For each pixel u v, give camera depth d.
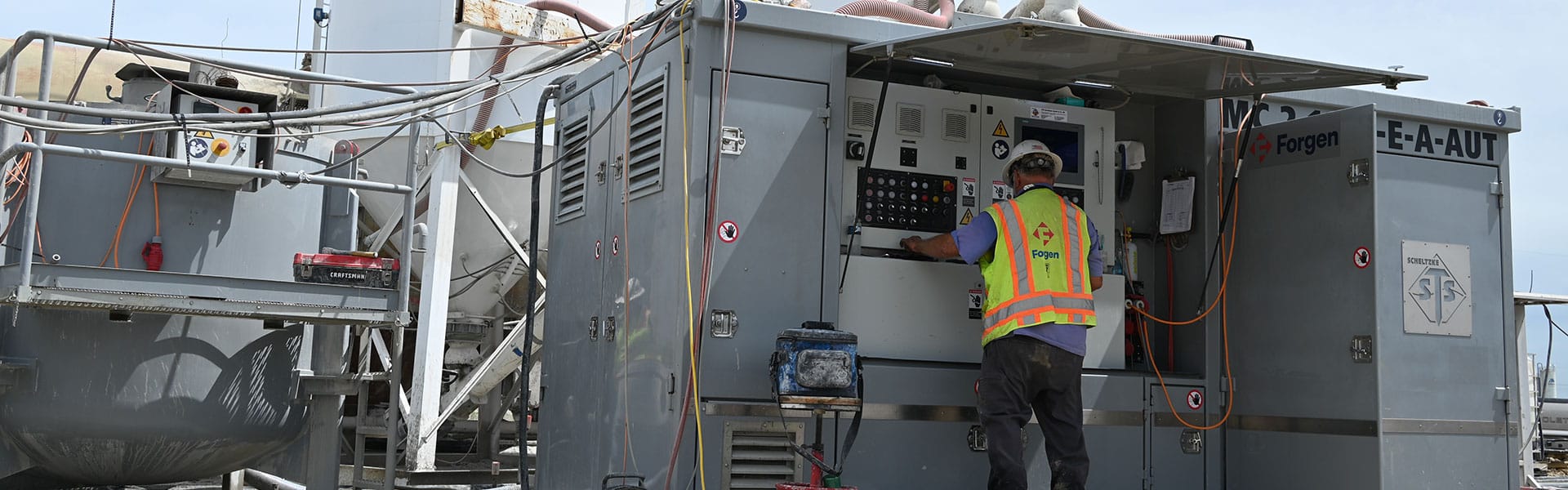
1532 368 10.40
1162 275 6.20
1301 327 5.66
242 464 6.03
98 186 5.60
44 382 5.46
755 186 4.85
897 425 5.13
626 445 5.15
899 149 5.43
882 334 5.31
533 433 10.37
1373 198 5.39
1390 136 5.78
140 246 5.62
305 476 6.06
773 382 4.57
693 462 4.70
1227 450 5.91
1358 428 5.38
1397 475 5.54
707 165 4.77
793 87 4.95
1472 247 5.91
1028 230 4.94
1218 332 5.95
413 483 7.63
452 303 9.09
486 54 8.41
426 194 8.55
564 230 6.33
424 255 8.66
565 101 6.46
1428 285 5.75
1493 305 5.94
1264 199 5.91
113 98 5.84
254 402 5.83
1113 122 5.84
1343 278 5.50
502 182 8.59
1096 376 5.58
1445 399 5.72
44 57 5.09
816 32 4.98
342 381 5.87
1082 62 5.10
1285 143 5.83
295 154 6.15
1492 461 5.82
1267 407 5.79
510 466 8.88
